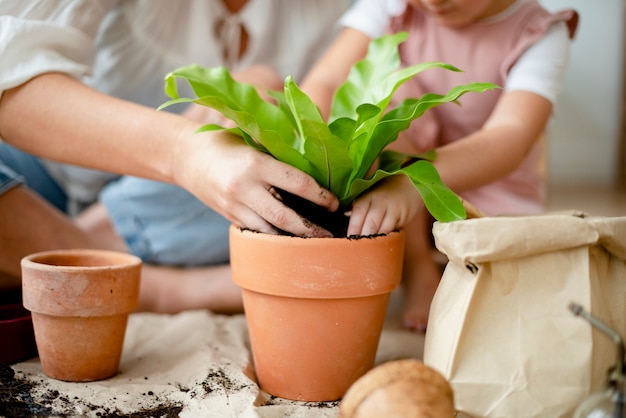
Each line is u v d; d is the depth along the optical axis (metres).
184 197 1.31
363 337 0.93
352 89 1.00
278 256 0.89
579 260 0.84
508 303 0.84
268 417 0.88
